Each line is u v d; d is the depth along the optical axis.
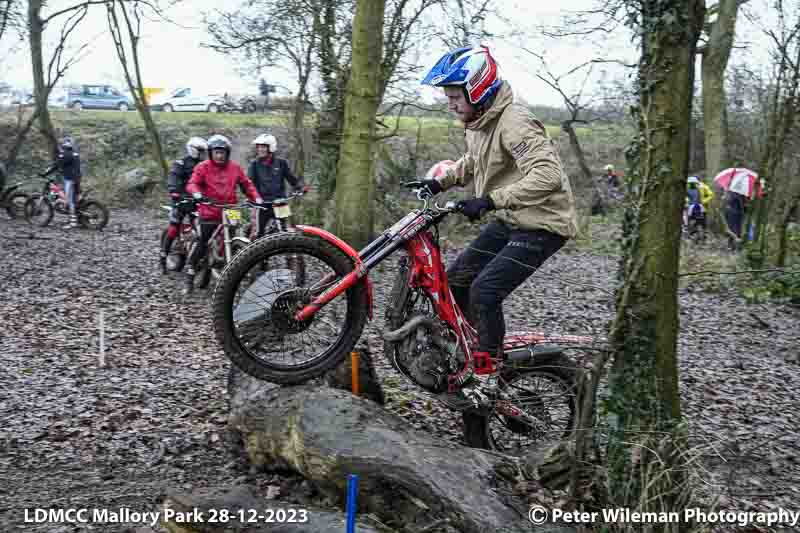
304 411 3.74
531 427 4.30
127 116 28.66
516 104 3.81
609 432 3.38
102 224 16.89
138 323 7.93
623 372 3.36
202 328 7.79
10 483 4.08
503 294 3.83
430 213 3.79
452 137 18.89
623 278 3.37
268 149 9.88
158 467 4.31
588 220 19.06
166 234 10.79
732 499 3.77
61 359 6.49
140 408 5.26
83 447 4.59
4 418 5.01
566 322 8.91
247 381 4.29
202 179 9.16
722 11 17.86
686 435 3.31
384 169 17.50
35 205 17.02
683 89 3.20
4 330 7.45
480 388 3.88
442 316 3.86
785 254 11.89
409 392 5.46
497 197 3.70
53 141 21.50
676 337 3.36
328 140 13.92
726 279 11.93
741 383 6.70
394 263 11.55
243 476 4.13
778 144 12.11
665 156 3.23
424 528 3.24
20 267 11.31
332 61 13.21
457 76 3.70
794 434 5.32
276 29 13.27
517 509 3.31
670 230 3.27
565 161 22.95
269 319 3.83
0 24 19.98
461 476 3.39
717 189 18.45
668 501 3.22
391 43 12.81
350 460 3.44
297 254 3.79
